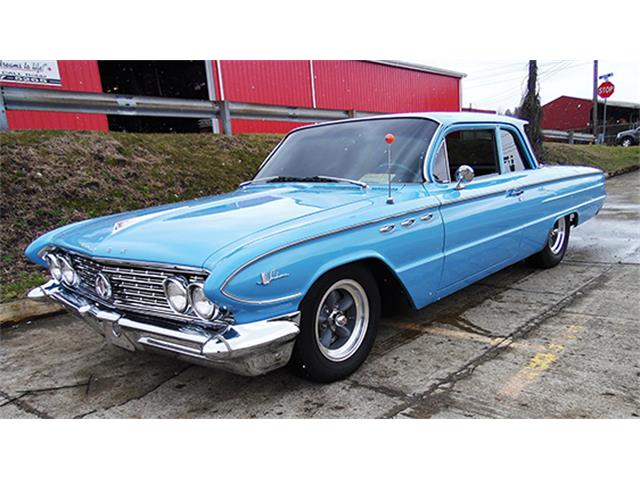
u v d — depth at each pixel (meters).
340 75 15.06
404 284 3.05
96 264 2.70
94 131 7.25
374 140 3.64
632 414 2.39
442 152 3.54
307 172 3.66
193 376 3.04
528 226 4.30
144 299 2.54
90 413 2.65
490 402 2.54
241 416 2.53
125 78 12.95
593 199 5.48
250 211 2.82
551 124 40.94
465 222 3.49
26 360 3.39
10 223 5.24
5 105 6.37
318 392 2.72
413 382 2.78
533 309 3.89
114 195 6.13
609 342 3.20
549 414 2.41
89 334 3.86
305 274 2.44
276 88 13.29
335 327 2.81
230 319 2.29
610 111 38.88
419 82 18.16
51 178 5.94
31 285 4.61
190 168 7.32
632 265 5.05
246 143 8.74
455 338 3.38
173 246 2.39
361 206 2.87
